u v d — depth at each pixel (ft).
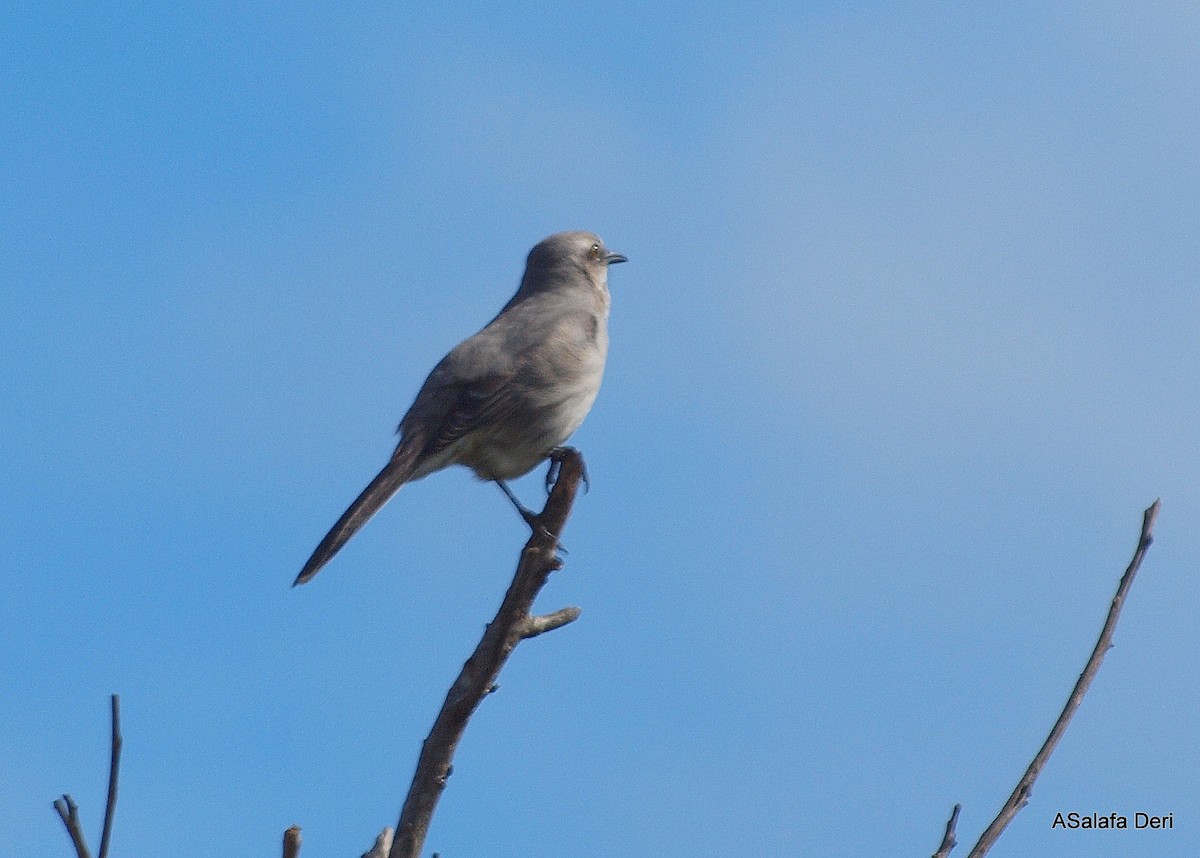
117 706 19.39
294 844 20.81
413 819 26.96
